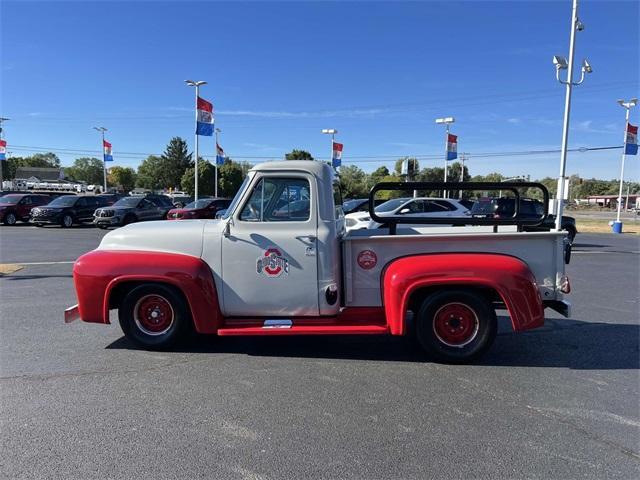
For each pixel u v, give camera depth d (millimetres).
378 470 3064
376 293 5137
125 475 2988
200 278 5031
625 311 7586
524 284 4730
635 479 2994
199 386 4383
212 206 22000
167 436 3467
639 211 75875
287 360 5109
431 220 5531
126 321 5297
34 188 66188
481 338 4934
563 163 19984
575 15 19062
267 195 5082
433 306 4910
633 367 5016
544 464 3150
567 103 19656
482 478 2994
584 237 24391
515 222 5559
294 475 3004
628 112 28453
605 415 3875
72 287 9031
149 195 26062
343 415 3822
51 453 3234
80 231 22453
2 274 10508
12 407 3928
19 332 6074
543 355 5371
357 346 5605
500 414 3875
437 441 3432
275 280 5082
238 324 5129
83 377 4582
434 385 4465
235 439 3434
